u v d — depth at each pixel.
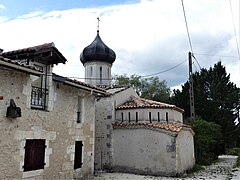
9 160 9.17
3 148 8.98
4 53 11.40
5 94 9.16
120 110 17.66
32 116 10.32
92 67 22.62
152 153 15.40
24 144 9.84
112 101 17.45
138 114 17.14
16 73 9.66
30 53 11.05
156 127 15.46
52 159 11.30
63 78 11.75
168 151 14.98
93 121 14.80
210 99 33.53
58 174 11.57
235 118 35.66
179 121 18.67
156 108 17.03
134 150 15.99
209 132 23.27
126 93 19.47
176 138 15.00
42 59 11.45
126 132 16.50
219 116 31.83
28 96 10.16
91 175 14.17
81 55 23.19
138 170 15.60
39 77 10.98
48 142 11.12
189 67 22.44
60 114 11.99
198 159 22.41
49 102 11.32
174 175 14.61
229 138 32.59
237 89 35.78
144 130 15.90
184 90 33.12
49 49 10.96
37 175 10.40
